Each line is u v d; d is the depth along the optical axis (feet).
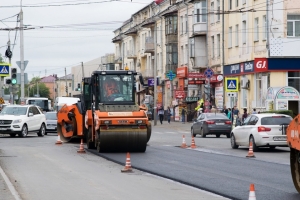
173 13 258.57
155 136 152.15
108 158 84.28
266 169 69.41
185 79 247.91
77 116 116.88
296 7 166.50
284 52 166.81
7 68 147.43
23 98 174.29
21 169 70.13
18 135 149.69
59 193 50.21
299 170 49.73
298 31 167.73
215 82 210.79
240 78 189.67
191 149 102.99
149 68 303.07
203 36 223.51
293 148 49.57
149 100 106.93
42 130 150.82
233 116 167.32
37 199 46.78
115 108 96.37
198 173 65.31
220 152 96.32
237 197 47.50
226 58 200.85
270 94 146.10
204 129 143.23
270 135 95.40
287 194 49.39
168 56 261.85
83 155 90.74
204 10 219.41
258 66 168.96
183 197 48.24
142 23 305.94
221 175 63.41
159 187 54.54
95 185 55.72
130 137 93.09
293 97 141.69
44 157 86.74
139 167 71.61
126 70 100.94
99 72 99.19
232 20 195.93
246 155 89.81
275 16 166.50
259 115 98.37
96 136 95.25
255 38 178.09
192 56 226.79
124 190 52.29
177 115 253.44
